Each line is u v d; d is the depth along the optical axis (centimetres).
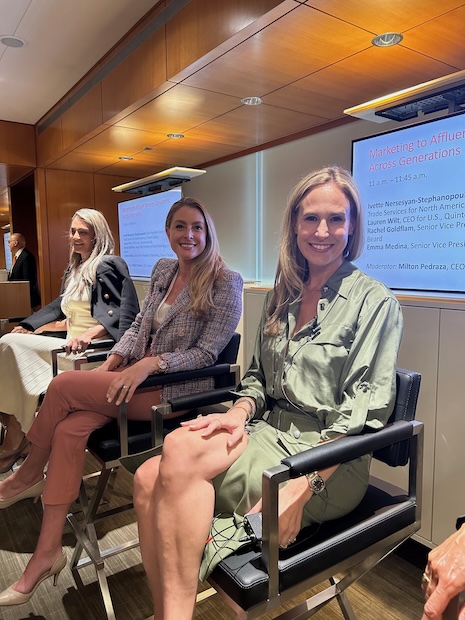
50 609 157
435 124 203
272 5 171
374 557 125
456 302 159
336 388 121
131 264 489
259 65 220
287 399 129
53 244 498
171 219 188
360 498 117
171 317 184
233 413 128
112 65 302
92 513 168
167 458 105
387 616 152
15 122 475
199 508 101
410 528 119
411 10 171
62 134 405
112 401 156
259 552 101
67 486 152
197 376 170
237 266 401
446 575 86
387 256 229
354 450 102
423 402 171
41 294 499
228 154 398
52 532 150
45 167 481
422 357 171
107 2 260
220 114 293
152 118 304
